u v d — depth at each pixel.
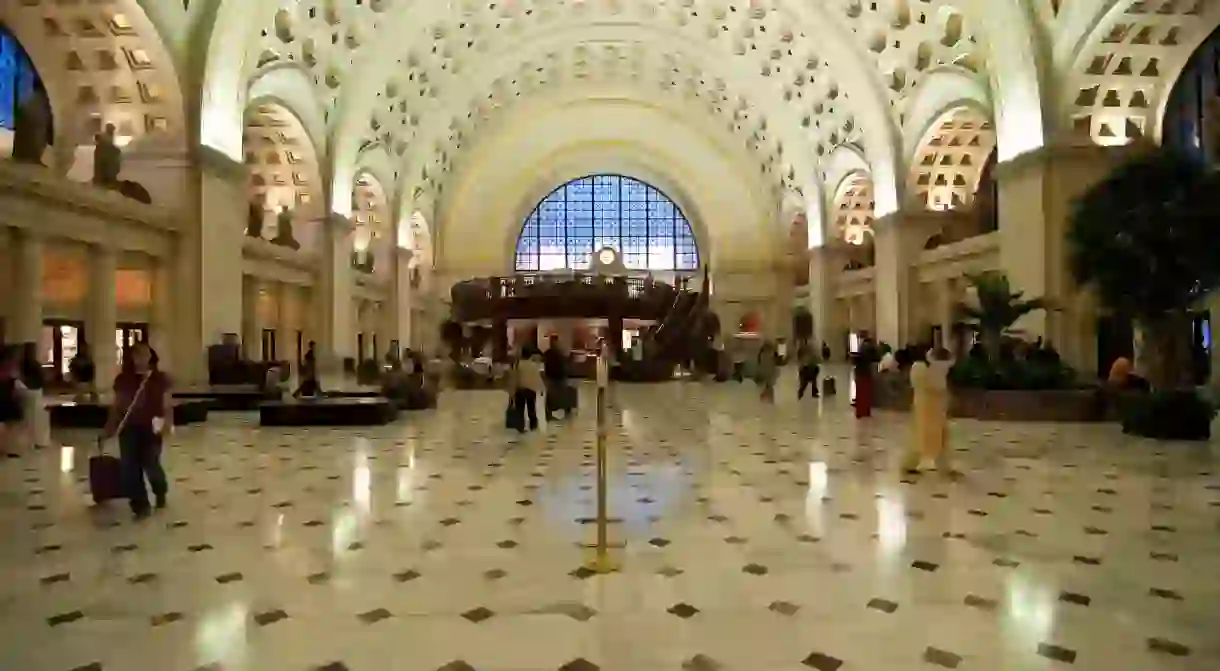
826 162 31.67
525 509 6.88
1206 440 11.05
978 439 11.33
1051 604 4.34
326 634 3.95
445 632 3.97
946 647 3.75
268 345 23.72
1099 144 18.08
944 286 24.53
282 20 20.50
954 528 6.08
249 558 5.34
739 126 35.91
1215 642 3.79
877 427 12.93
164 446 11.06
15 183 12.38
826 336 33.00
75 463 9.38
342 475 8.62
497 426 13.59
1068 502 7.00
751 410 16.23
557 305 27.19
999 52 19.36
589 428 13.20
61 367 17.19
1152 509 6.70
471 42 29.19
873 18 24.08
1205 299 13.00
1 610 4.30
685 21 29.97
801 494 7.44
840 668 3.52
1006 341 16.62
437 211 37.50
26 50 16.86
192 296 17.52
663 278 40.47
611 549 5.55
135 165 17.48
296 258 23.88
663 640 3.85
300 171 25.06
